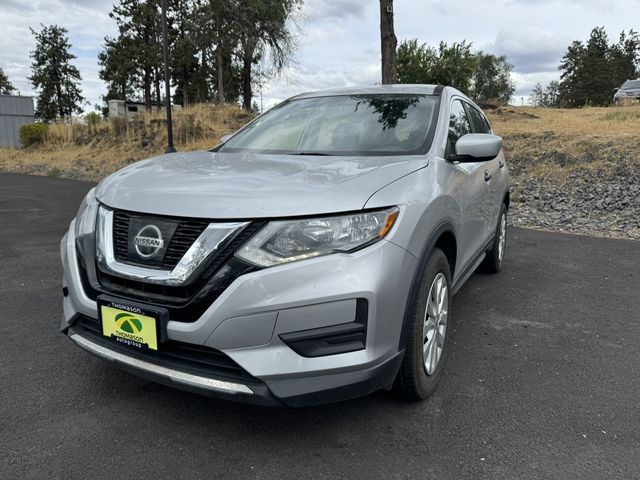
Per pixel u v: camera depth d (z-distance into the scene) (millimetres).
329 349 2111
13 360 3090
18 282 4633
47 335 3465
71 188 12305
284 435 2373
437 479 2084
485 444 2316
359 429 2424
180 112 21750
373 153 3066
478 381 2908
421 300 2426
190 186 2340
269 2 25844
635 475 2109
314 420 2494
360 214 2174
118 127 20672
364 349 2154
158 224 2203
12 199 10172
